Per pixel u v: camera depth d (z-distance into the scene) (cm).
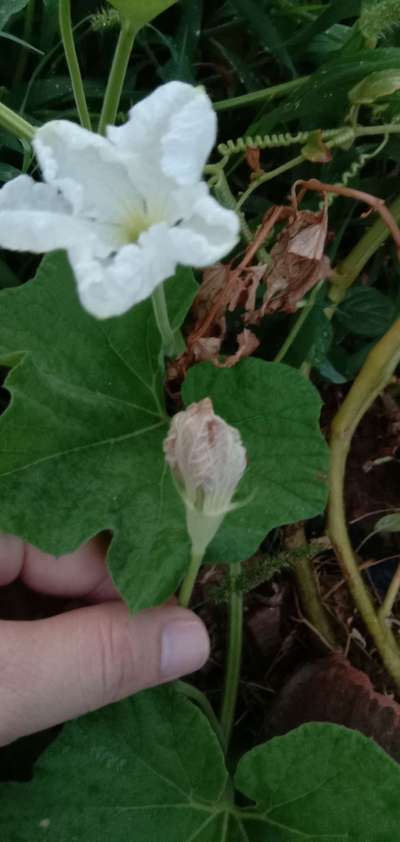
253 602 20
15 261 19
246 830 15
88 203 11
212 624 20
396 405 20
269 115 18
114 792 15
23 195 11
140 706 15
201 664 15
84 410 15
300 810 15
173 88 10
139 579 14
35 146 10
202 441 11
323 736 15
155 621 14
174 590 14
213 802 15
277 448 15
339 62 17
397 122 17
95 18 16
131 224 11
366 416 20
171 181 10
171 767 15
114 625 14
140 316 15
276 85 19
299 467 15
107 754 15
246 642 20
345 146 16
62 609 18
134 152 10
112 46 19
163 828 15
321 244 15
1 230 10
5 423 14
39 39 18
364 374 17
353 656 20
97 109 19
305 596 19
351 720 17
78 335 15
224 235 10
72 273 15
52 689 14
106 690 14
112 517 14
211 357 16
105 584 17
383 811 14
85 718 15
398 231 16
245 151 17
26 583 16
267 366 15
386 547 21
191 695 16
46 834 15
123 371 15
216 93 20
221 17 19
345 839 14
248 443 15
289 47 19
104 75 19
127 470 15
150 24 19
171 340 15
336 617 20
